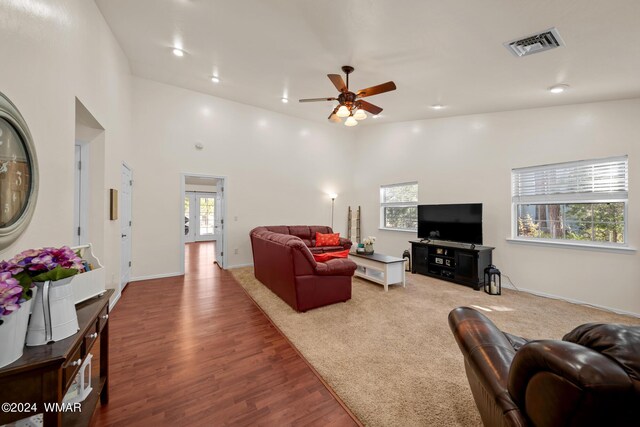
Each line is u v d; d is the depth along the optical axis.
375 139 6.43
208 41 3.09
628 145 3.10
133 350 2.23
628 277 3.08
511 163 4.08
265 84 4.23
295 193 6.16
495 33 2.28
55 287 1.02
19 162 1.26
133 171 4.31
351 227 6.94
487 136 4.36
